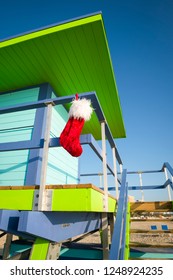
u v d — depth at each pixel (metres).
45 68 4.48
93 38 3.71
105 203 2.45
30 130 4.34
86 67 4.45
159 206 3.91
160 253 3.39
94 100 2.43
